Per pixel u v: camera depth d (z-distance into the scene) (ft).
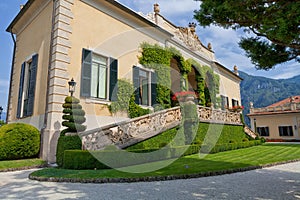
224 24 12.38
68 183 15.80
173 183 15.79
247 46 14.62
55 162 24.59
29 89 32.04
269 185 15.05
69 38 28.63
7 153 23.25
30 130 25.32
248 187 14.46
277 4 10.18
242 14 11.28
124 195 12.55
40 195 12.66
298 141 85.20
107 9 34.06
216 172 19.07
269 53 14.26
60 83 26.84
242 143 46.91
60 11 28.43
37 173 18.24
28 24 37.29
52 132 25.16
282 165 25.20
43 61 30.30
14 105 37.73
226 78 74.38
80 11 30.48
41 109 28.40
